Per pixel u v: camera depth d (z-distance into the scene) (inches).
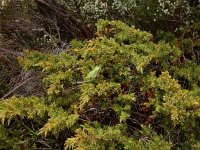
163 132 93.9
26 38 142.9
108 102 92.0
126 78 97.8
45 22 149.3
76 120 89.3
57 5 150.6
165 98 87.0
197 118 93.8
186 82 110.6
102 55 100.0
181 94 87.3
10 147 98.0
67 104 94.8
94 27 142.6
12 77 127.6
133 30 108.7
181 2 138.3
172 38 132.9
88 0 138.9
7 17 138.2
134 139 86.0
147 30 143.6
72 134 96.1
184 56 121.2
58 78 96.1
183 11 140.9
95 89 90.7
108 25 114.0
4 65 130.1
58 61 105.3
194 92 95.4
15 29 140.7
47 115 93.9
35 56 106.0
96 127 87.9
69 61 102.3
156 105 87.6
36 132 96.0
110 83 92.6
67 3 145.3
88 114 93.6
